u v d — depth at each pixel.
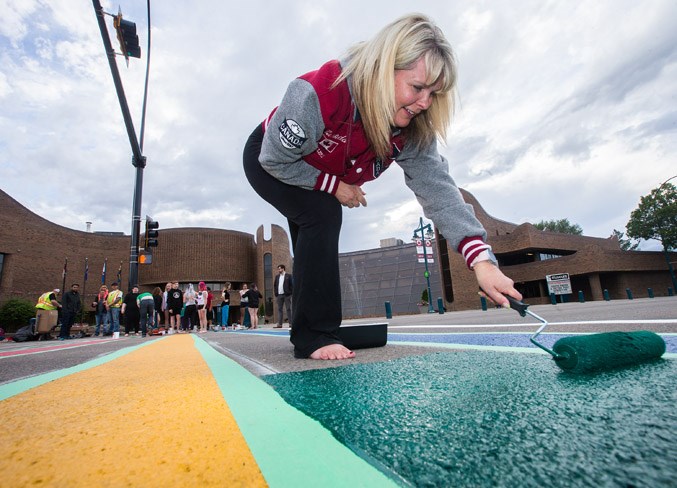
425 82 1.29
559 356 0.87
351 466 0.42
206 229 35.78
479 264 1.38
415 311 35.62
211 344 3.19
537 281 32.34
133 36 6.71
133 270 10.27
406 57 1.25
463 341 1.91
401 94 1.30
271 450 0.48
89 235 30.12
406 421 0.56
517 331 2.38
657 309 4.20
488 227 32.16
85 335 16.52
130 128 8.45
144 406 0.75
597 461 0.38
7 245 24.81
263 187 1.75
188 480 0.40
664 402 0.57
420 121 1.53
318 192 1.67
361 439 0.50
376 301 37.88
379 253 40.69
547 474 0.36
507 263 33.84
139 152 9.41
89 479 0.40
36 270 26.42
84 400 0.84
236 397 0.80
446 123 1.51
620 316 3.30
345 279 40.59
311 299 1.60
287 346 2.41
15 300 23.23
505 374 0.88
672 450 0.40
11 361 2.14
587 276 30.98
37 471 0.43
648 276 32.41
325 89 1.34
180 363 1.61
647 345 0.88
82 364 1.67
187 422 0.62
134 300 10.30
